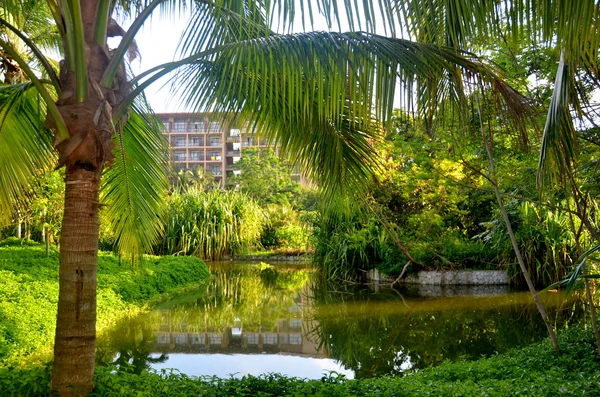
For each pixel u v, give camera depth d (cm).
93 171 378
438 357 830
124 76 397
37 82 348
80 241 377
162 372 539
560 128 372
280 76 360
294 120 451
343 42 343
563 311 1188
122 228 605
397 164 1093
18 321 834
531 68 684
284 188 3716
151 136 557
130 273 1459
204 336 1000
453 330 1023
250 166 3697
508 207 955
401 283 1688
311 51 340
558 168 394
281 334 1027
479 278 1634
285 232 2956
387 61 337
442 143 785
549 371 584
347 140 472
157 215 620
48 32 981
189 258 1988
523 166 762
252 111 440
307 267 2309
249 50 340
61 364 377
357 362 821
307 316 1209
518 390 489
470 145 772
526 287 1558
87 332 381
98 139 371
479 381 570
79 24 348
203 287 1691
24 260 1396
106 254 1828
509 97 376
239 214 2486
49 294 1038
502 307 1259
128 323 1086
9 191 502
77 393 375
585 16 246
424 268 1681
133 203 582
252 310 1288
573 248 1408
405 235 1639
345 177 485
